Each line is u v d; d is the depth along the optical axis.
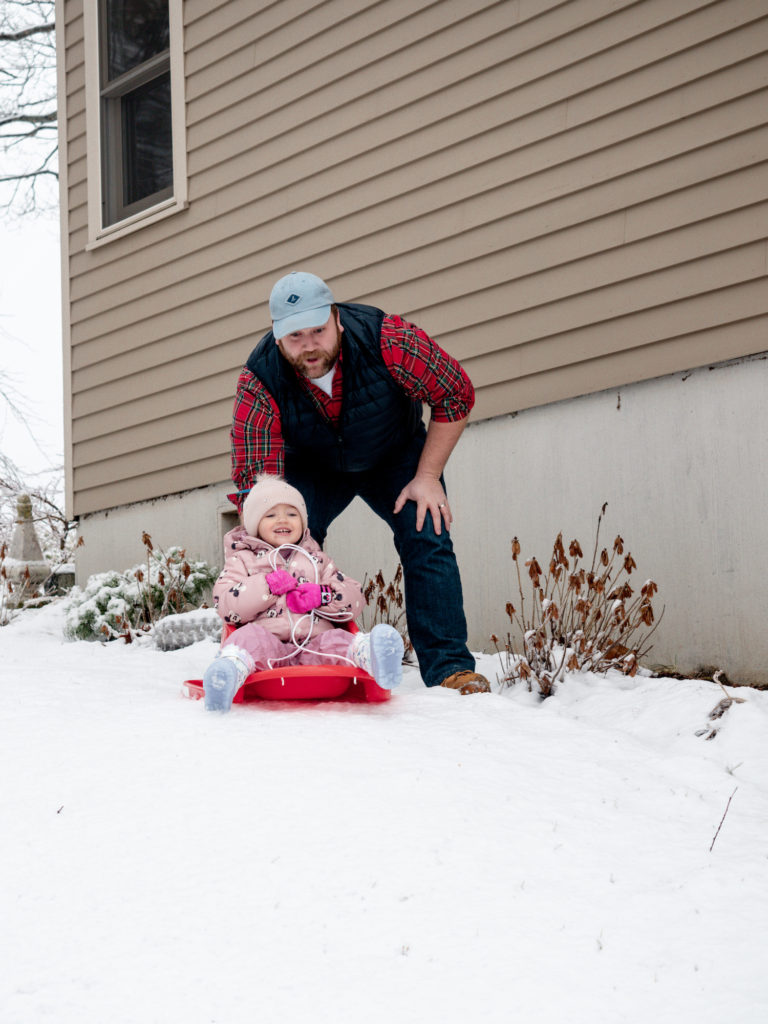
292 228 7.29
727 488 5.17
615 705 4.30
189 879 2.43
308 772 2.93
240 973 2.10
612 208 5.65
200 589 7.39
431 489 4.30
